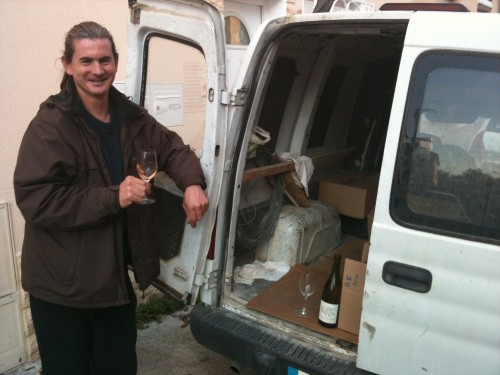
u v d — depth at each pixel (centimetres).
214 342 232
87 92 200
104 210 190
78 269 197
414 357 182
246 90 224
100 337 234
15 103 287
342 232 380
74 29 198
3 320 298
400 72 181
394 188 182
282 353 210
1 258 291
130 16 251
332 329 222
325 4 307
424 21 179
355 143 408
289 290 260
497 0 1097
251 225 302
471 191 173
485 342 169
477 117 172
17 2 280
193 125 270
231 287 253
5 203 289
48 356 218
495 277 165
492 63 169
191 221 217
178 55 271
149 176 206
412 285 179
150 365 315
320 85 331
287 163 306
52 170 188
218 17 207
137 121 220
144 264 225
